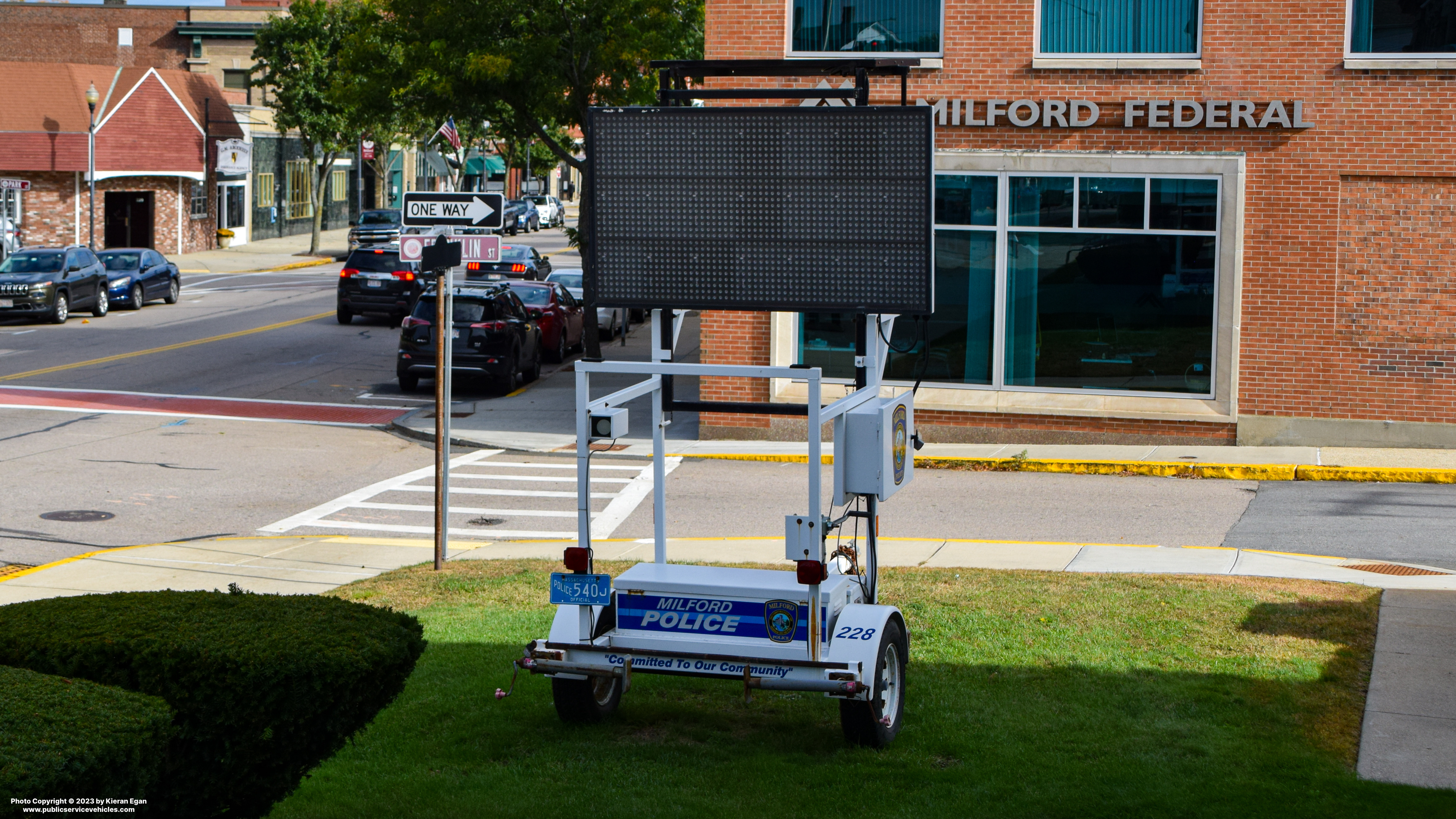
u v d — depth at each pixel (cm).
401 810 594
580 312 3030
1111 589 1019
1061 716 725
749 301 717
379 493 1581
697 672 670
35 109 4650
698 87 1934
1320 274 1753
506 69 2405
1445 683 773
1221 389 1795
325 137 5400
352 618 527
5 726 388
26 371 2484
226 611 522
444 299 1184
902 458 743
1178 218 1788
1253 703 739
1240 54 1748
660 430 739
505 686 788
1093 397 1839
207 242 5566
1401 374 1748
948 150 1841
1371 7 1714
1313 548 1258
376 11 2639
